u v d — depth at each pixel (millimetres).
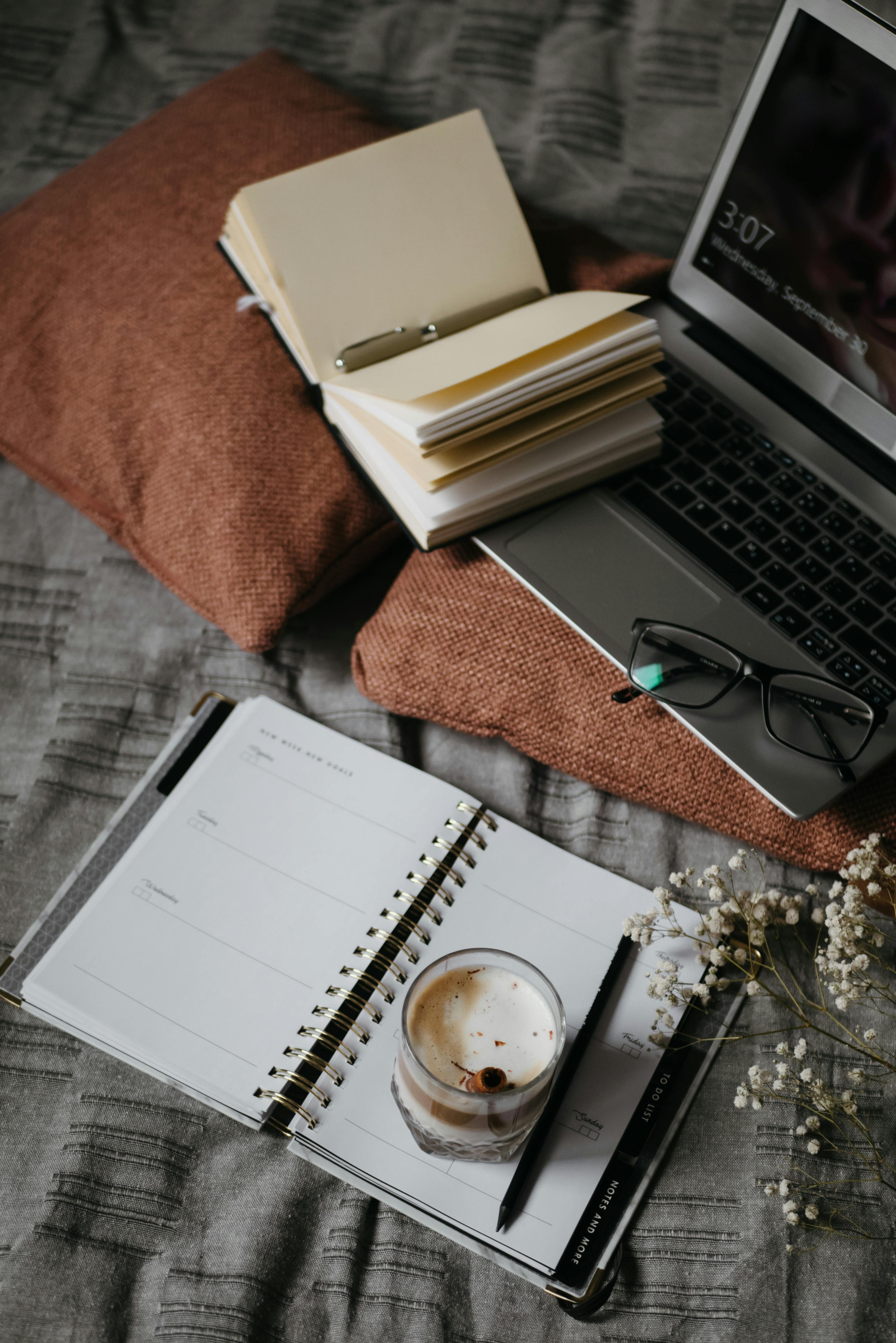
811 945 594
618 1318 488
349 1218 514
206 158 853
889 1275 502
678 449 715
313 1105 520
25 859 632
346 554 719
